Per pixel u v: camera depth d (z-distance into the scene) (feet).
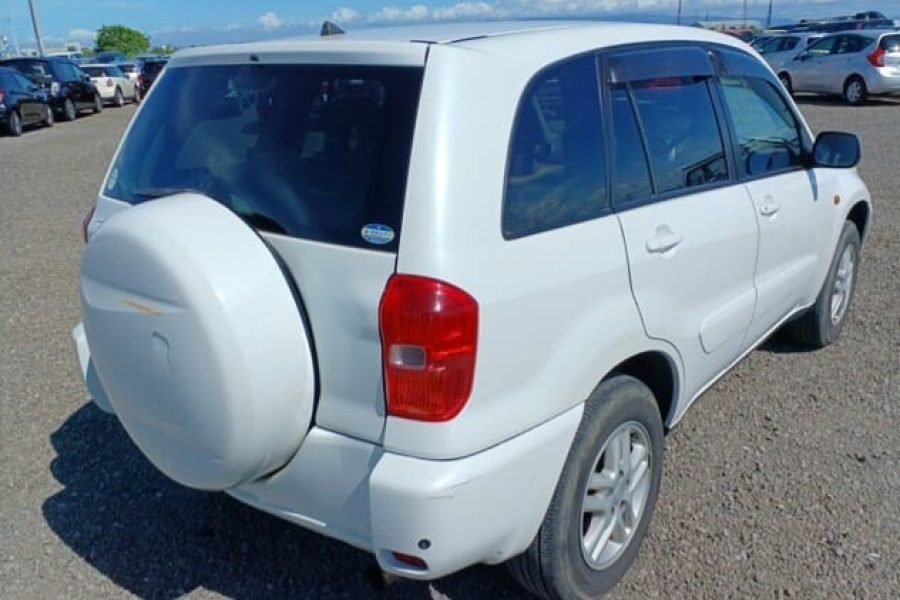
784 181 11.93
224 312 6.60
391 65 6.98
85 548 9.74
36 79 66.28
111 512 10.46
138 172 9.00
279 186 7.32
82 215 29.30
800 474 10.97
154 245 6.82
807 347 15.24
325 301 6.86
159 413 7.33
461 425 6.65
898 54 57.82
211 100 8.32
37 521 10.27
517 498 7.17
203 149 8.21
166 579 9.20
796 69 62.80
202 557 9.57
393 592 8.91
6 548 9.73
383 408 6.73
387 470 6.65
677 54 9.80
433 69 6.79
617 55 8.71
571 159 7.79
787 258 12.28
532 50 7.69
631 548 9.01
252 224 7.35
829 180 13.58
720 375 11.39
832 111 55.47
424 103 6.70
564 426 7.53
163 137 8.81
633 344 8.35
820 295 14.39
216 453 7.02
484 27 8.73
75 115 71.72
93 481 11.19
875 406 12.91
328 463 7.11
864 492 10.51
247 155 7.70
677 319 9.14
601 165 8.16
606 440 8.22
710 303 9.98
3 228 27.14
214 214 7.19
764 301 11.66
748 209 10.65
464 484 6.64
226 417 6.77
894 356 14.85
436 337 6.43
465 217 6.61
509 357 6.93
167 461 7.64
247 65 8.11
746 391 13.55
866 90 58.18
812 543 9.51
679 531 9.81
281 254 7.09
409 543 6.70
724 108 10.61
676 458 11.43
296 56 7.66
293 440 7.14
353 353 6.81
